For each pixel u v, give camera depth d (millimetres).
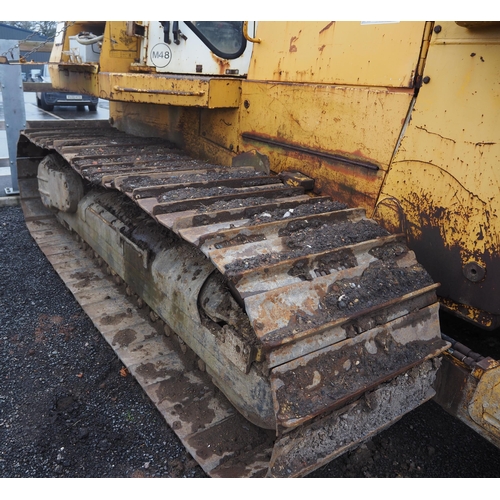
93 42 4258
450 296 2367
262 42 3227
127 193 2826
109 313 3545
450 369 2291
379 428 2188
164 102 3467
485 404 2150
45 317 3672
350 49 2672
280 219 2500
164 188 2848
